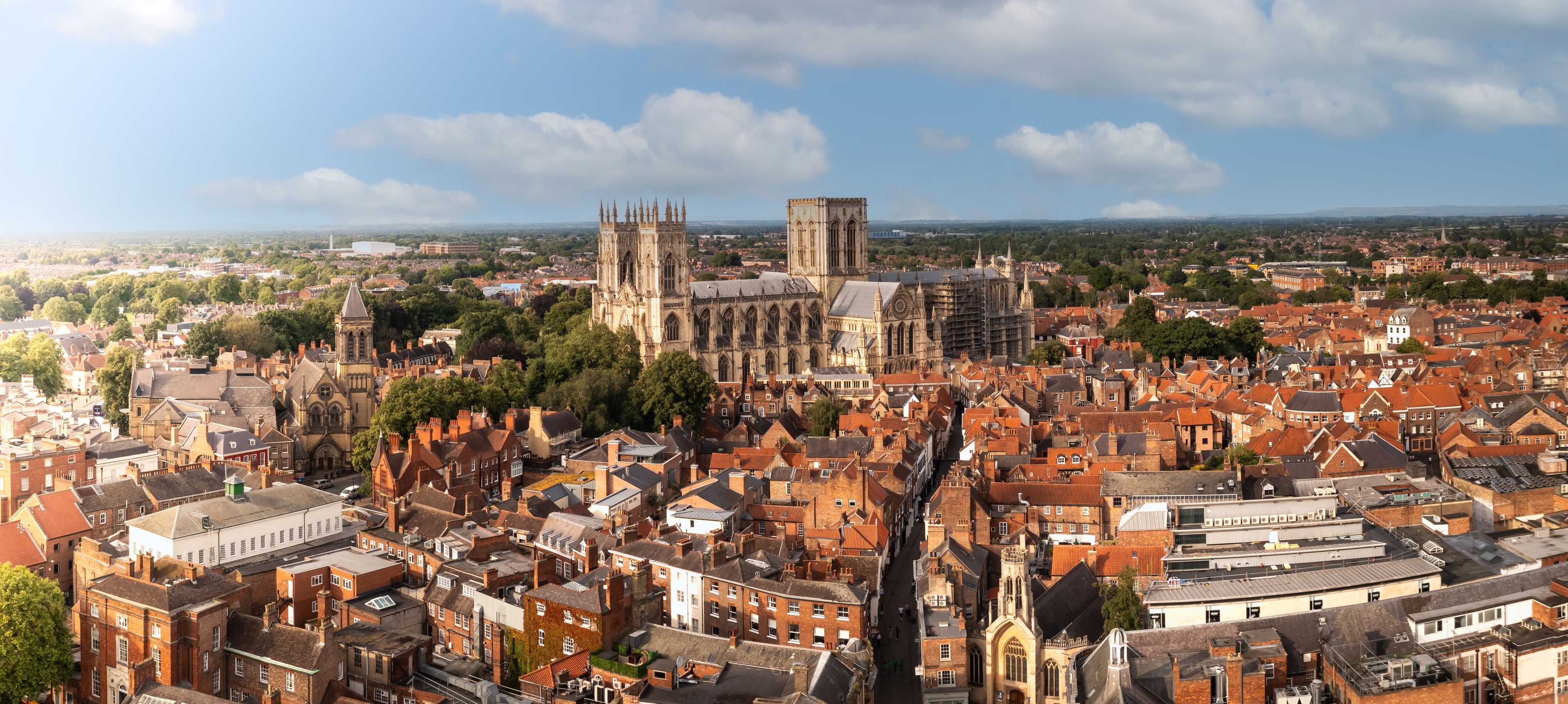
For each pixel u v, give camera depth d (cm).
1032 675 16250
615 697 15212
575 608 17062
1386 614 15550
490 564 19725
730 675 15575
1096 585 18175
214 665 16900
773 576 18912
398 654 16550
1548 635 15050
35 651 17038
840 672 15312
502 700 16138
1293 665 14938
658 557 19662
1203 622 17000
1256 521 19825
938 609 17800
